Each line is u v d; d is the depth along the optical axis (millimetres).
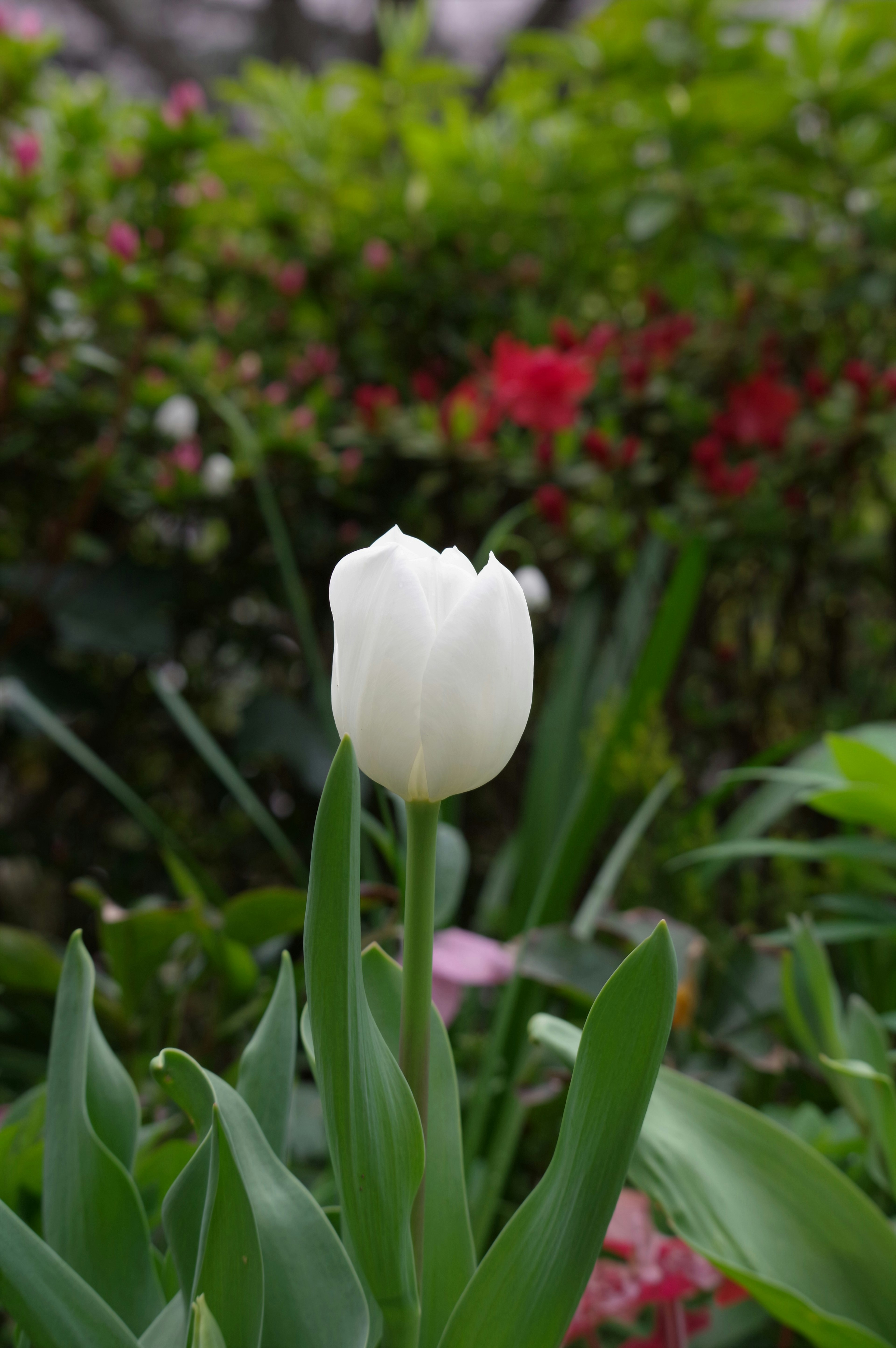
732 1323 794
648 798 1218
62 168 1623
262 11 6492
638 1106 547
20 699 1232
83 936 1741
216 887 1203
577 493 1773
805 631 1956
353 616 553
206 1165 564
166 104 1677
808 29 1797
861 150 1869
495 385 1644
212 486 1806
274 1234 563
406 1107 550
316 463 1671
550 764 1390
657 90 1885
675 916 1213
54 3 6113
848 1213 668
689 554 1194
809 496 1831
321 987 537
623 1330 819
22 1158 678
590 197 1956
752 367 1903
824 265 1946
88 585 1725
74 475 1709
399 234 1963
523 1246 558
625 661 1381
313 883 535
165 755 1944
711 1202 663
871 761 880
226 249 1900
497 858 1720
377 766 552
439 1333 610
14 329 1667
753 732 1872
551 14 5695
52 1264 547
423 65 2076
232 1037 1016
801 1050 969
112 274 1521
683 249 1993
